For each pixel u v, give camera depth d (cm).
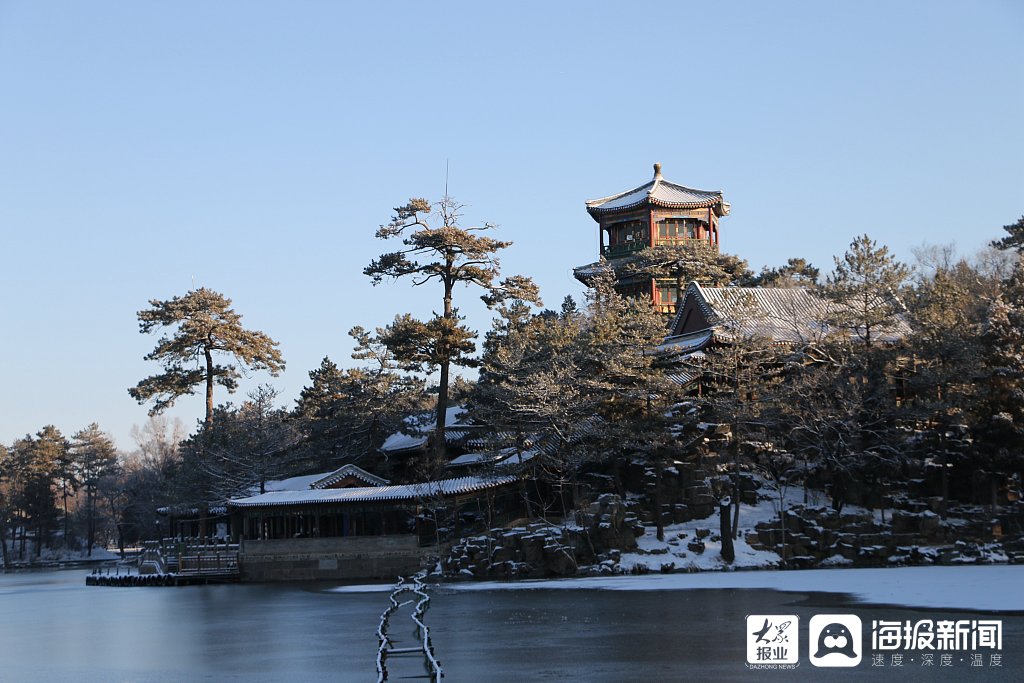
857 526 7956
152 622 5444
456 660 3450
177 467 13475
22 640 4719
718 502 8625
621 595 5747
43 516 19088
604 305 9750
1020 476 8375
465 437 9706
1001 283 10294
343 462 11506
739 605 4872
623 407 8538
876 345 9112
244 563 8944
